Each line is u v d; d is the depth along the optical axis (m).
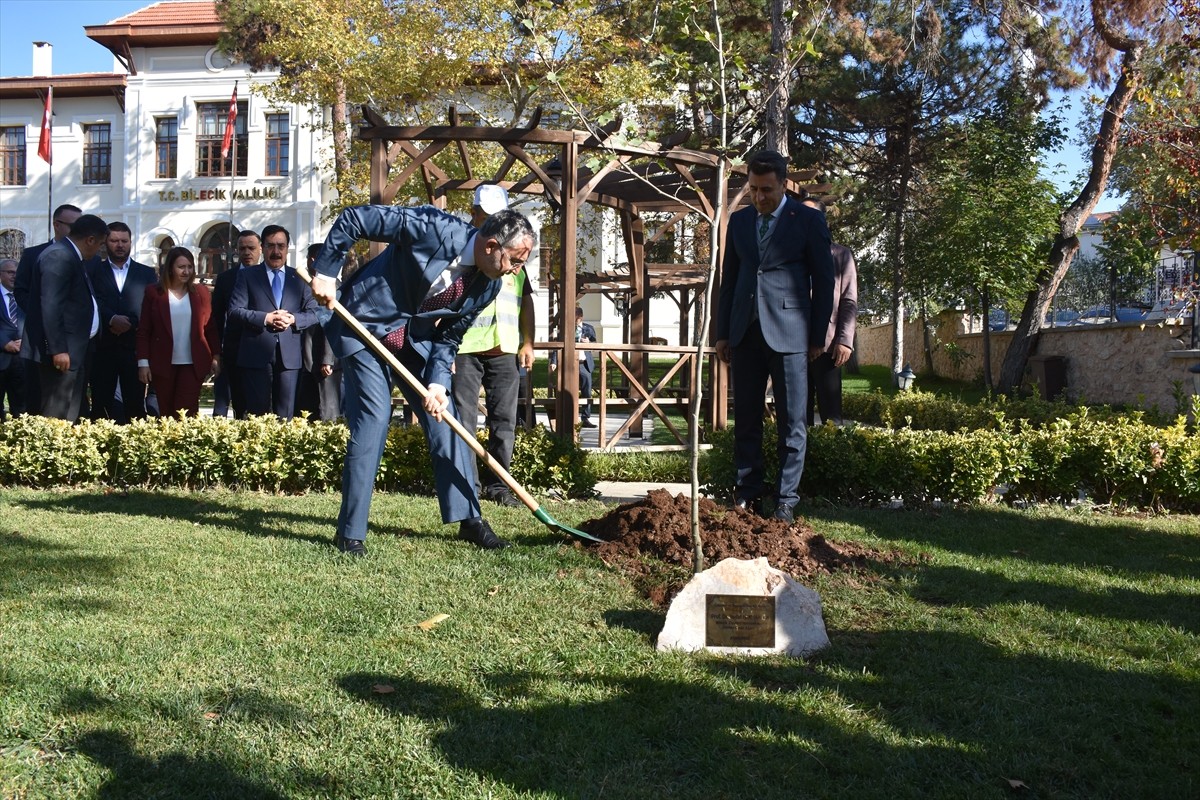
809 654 3.76
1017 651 3.78
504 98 17.06
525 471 7.05
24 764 2.69
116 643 3.59
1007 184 19.95
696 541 4.34
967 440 6.91
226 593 4.27
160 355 8.34
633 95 12.96
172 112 31.70
